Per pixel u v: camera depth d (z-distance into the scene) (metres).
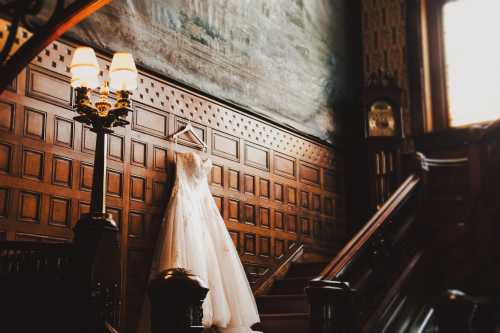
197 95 7.66
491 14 10.28
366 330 6.47
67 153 6.11
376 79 9.92
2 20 5.71
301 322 6.86
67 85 6.20
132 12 6.93
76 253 4.58
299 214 8.98
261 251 8.24
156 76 7.15
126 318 6.39
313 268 8.41
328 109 9.95
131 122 6.79
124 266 6.46
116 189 6.54
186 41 7.57
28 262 4.53
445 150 9.95
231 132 8.08
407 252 7.71
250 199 8.20
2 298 4.46
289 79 9.20
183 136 7.36
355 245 6.57
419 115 10.21
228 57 8.17
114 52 6.66
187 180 7.04
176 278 3.14
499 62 10.09
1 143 5.61
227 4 8.27
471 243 7.20
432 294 7.63
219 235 6.97
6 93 5.70
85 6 4.75
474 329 5.59
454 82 10.38
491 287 6.90
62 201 6.00
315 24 9.98
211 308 6.41
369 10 10.80
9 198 5.59
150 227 6.79
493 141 7.24
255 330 7.10
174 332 3.10
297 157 9.16
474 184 7.27
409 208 7.92
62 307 4.48
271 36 8.99
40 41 4.82
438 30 10.60
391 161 9.60
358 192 10.04
